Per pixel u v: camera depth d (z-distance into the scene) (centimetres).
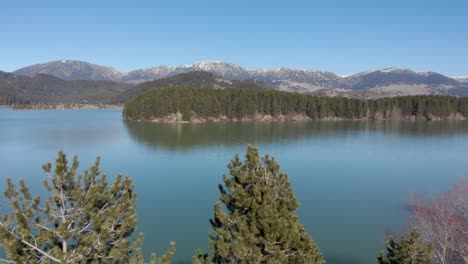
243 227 1271
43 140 9600
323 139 10106
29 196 1248
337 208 4147
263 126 13762
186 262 2848
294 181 5403
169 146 8669
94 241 1259
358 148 8512
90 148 8331
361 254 3008
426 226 2903
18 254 1130
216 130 12212
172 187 4994
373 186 5081
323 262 1384
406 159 7194
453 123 15675
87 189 1379
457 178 5503
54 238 1211
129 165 6481
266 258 1259
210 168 6228
